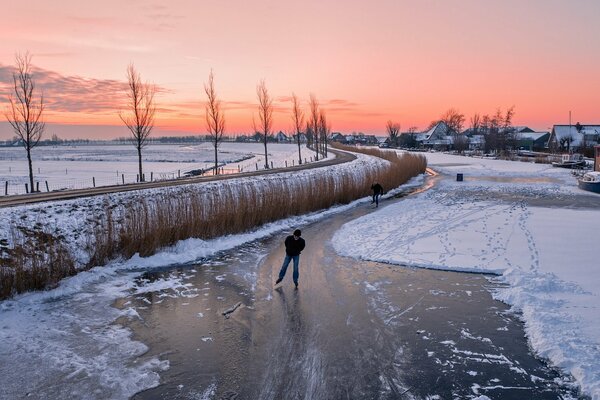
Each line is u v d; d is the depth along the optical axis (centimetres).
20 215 1573
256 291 1330
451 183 4441
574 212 2634
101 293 1302
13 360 901
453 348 959
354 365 889
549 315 1074
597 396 757
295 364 895
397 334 1030
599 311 1109
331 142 13962
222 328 1066
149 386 816
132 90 3297
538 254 1655
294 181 2891
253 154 10675
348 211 2834
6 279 1216
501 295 1271
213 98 4138
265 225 2275
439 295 1288
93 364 892
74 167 6962
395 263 1612
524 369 869
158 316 1140
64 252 1403
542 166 6016
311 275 1487
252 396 783
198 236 1895
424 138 12662
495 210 2738
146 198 2086
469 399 769
